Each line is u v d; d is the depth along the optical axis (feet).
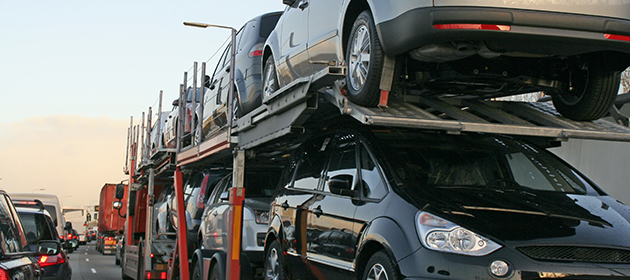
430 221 14.84
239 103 32.53
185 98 36.24
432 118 16.56
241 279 26.27
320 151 22.00
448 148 18.54
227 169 36.81
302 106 18.95
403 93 19.26
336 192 17.99
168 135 54.60
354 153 19.11
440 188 16.53
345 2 19.27
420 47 16.89
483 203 15.57
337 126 21.76
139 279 41.65
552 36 16.03
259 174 31.24
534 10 15.92
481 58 18.03
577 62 18.74
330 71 16.10
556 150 37.76
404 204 15.75
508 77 18.33
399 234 15.24
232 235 25.63
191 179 39.68
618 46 16.62
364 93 17.51
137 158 52.85
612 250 14.38
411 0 16.25
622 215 16.21
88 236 190.90
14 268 14.19
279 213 23.38
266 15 33.12
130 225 49.90
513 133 16.92
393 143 18.38
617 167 33.24
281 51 26.45
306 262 20.29
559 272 13.83
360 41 18.30
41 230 29.99
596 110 18.71
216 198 32.86
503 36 15.94
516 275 13.78
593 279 13.83
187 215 37.37
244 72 32.45
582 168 35.53
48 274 27.37
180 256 32.48
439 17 15.79
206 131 41.42
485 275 13.83
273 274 23.49
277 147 25.72
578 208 16.14
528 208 15.56
